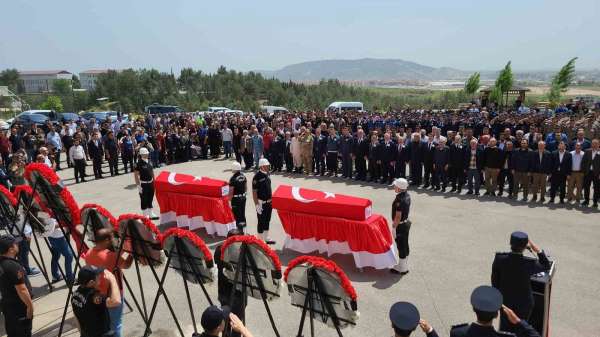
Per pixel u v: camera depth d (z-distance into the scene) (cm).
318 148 1758
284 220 921
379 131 1839
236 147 2025
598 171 1194
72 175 1853
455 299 717
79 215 690
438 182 1448
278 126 2075
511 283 500
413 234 1024
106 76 7425
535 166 1270
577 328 625
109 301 482
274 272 494
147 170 1142
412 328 341
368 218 830
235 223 1041
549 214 1164
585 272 807
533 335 386
